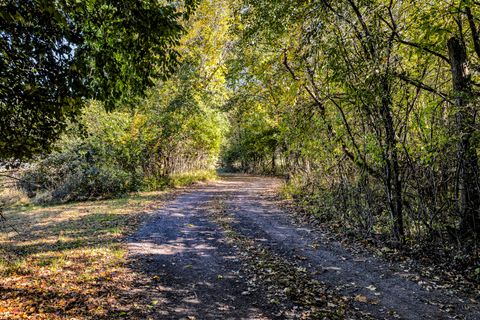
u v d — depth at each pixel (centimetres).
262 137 3934
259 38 1188
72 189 2028
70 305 515
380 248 839
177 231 1066
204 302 541
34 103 570
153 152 2620
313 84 1141
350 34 904
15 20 443
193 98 2275
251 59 1505
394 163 848
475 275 627
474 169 696
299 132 1270
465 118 674
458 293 571
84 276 643
